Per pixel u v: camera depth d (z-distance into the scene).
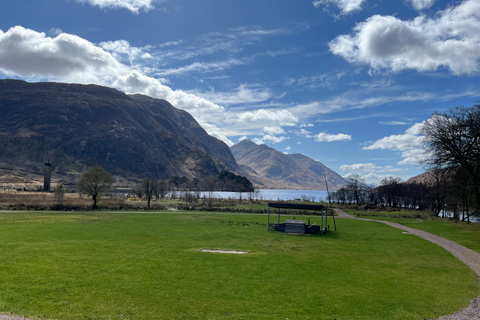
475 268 30.56
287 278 26.00
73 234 43.94
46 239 39.44
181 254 33.38
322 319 18.45
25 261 28.28
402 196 139.12
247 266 29.30
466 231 56.50
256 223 65.69
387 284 25.12
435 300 21.86
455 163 53.59
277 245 40.97
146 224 58.38
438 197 91.38
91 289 22.00
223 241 42.56
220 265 29.36
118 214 77.62
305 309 19.81
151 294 21.45
